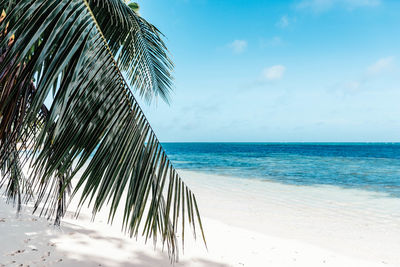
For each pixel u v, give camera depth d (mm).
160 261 3740
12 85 1179
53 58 1083
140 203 1390
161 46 2707
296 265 4277
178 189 1591
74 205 6805
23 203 5984
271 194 11656
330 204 9742
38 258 3330
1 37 1321
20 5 1110
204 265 3855
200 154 59938
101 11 1816
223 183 15133
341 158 44188
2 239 3762
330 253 4934
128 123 1404
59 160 1168
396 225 6969
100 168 1271
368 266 4430
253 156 51094
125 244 4176
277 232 6262
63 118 1150
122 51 2373
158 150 1525
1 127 1207
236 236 5578
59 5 1167
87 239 4172
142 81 2969
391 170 24250
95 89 1261
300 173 21250
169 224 1596
